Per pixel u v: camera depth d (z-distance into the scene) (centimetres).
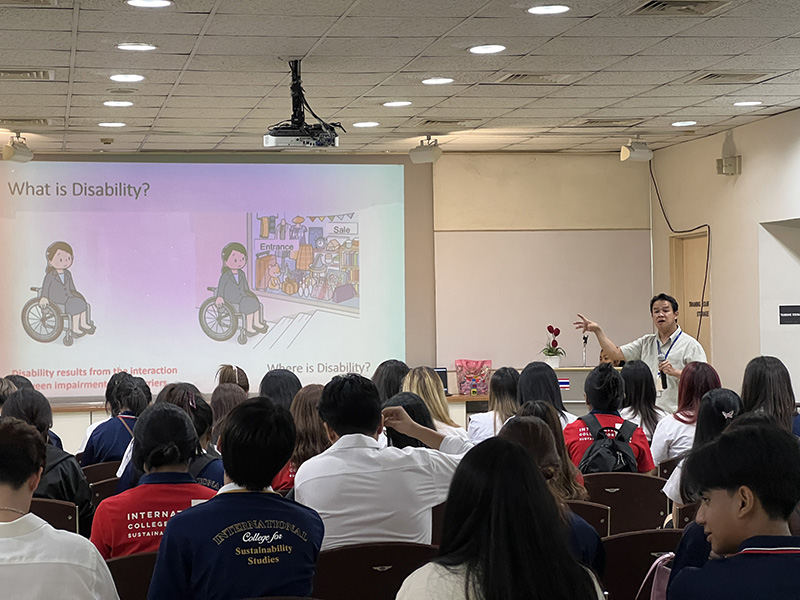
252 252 1024
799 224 891
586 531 272
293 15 520
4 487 229
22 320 985
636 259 1096
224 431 264
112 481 453
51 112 795
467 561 174
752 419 268
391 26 546
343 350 1041
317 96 750
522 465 177
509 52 613
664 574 242
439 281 1062
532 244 1077
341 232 1041
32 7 497
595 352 1088
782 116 853
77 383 994
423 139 966
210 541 251
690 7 519
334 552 286
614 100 783
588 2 505
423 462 330
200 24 535
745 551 192
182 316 1012
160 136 921
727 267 950
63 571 227
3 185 982
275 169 1029
